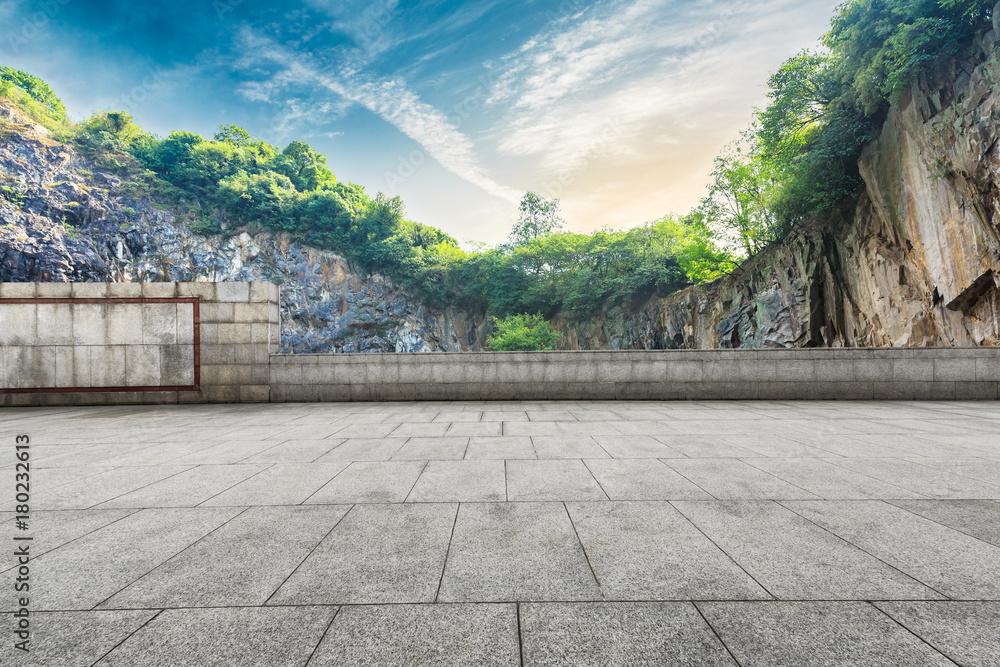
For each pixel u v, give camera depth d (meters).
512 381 11.04
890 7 32.50
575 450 5.66
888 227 38.06
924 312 35.50
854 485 4.16
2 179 84.38
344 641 2.02
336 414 9.08
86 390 11.02
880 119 37.25
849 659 1.88
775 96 41.94
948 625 2.09
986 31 29.91
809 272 46.38
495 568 2.66
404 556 2.82
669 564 2.69
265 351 11.19
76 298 11.07
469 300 107.75
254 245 102.12
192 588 2.47
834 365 10.66
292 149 130.00
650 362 10.89
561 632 2.07
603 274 83.44
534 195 93.00
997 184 27.91
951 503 3.69
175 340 11.17
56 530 3.28
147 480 4.50
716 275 67.00
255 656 1.93
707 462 5.02
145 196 98.50
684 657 1.90
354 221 110.06
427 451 5.67
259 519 3.46
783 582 2.48
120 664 1.88
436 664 1.87
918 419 7.88
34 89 107.75
